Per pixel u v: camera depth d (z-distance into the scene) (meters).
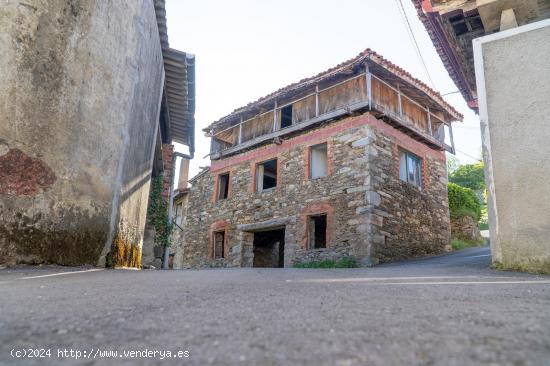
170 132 10.65
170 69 8.01
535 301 1.99
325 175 12.05
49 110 4.08
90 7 4.60
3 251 3.58
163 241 10.24
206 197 15.74
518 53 5.36
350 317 1.56
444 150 13.95
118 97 5.07
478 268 5.44
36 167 3.91
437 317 1.52
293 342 1.19
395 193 11.23
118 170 5.05
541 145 4.95
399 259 10.79
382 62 10.95
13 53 3.83
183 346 1.17
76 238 4.24
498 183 5.18
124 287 2.55
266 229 13.05
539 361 0.96
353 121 11.27
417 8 6.53
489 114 5.41
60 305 1.80
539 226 4.78
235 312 1.70
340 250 10.55
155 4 6.46
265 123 13.95
